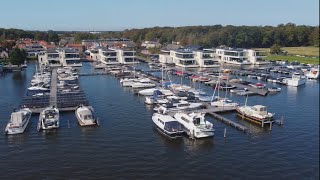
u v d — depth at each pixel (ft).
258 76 444.55
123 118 246.06
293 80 391.45
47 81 385.70
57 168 163.32
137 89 360.48
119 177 154.61
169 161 172.04
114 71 486.38
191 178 153.89
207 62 579.48
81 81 419.95
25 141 197.47
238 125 221.46
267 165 168.25
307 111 272.10
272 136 209.77
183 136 207.00
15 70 513.04
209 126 205.67
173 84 359.46
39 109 256.52
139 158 175.32
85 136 206.28
